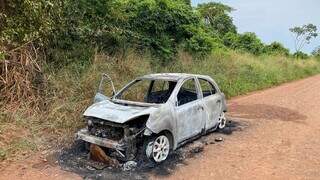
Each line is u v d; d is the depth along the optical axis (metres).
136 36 16.62
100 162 7.32
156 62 16.03
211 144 8.98
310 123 11.75
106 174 6.84
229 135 9.88
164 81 8.62
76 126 9.59
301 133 10.39
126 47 15.46
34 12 10.22
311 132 10.53
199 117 8.69
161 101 8.54
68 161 7.49
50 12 11.02
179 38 20.08
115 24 16.14
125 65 13.42
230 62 21.70
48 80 10.91
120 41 15.41
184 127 8.12
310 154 8.48
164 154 7.62
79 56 13.15
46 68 11.38
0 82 10.08
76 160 7.54
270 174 7.19
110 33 15.10
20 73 10.31
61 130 9.36
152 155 7.34
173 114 7.75
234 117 12.35
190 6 23.70
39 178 6.68
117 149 7.02
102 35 14.88
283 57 34.22
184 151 8.30
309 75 32.34
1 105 9.72
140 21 17.58
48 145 8.39
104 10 15.33
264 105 14.96
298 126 11.26
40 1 10.29
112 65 13.22
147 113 7.26
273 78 23.61
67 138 8.86
